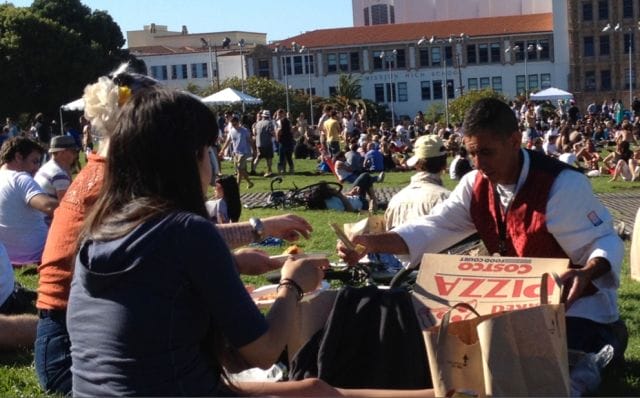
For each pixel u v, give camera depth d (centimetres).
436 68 9575
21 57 7156
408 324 462
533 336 409
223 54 10381
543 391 409
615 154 2962
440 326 411
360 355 467
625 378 561
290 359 497
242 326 343
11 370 636
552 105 7944
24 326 693
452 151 3322
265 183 2723
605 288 523
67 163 1102
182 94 359
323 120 3956
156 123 348
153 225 340
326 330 468
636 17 9219
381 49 9644
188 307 341
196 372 346
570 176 513
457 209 553
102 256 340
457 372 410
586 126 5072
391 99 9112
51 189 1080
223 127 4025
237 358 367
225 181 1078
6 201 1051
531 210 515
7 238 1056
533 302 455
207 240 340
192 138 352
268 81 8156
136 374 337
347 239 536
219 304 341
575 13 9306
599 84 9350
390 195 2389
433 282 472
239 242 511
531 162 520
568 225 508
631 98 8719
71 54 7369
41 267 524
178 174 349
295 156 3906
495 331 405
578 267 518
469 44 9494
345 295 471
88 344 345
